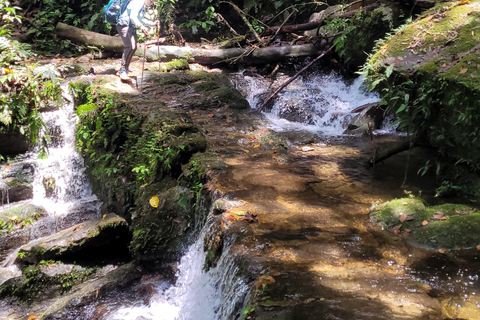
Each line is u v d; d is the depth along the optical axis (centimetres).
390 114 639
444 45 438
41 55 970
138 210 529
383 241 342
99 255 544
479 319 254
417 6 727
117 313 436
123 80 779
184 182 507
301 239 343
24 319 462
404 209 373
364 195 425
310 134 614
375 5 804
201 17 1140
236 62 924
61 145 746
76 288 504
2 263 564
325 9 991
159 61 859
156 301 445
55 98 705
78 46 977
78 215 639
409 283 287
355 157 535
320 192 433
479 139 391
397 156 523
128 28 750
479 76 384
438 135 435
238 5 1169
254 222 369
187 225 487
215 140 584
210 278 365
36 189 689
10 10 923
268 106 787
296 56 909
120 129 636
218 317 323
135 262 502
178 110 631
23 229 611
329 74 892
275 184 448
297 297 270
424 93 420
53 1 1127
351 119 668
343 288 279
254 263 309
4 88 696
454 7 487
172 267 477
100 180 652
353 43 820
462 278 296
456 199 406
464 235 337
